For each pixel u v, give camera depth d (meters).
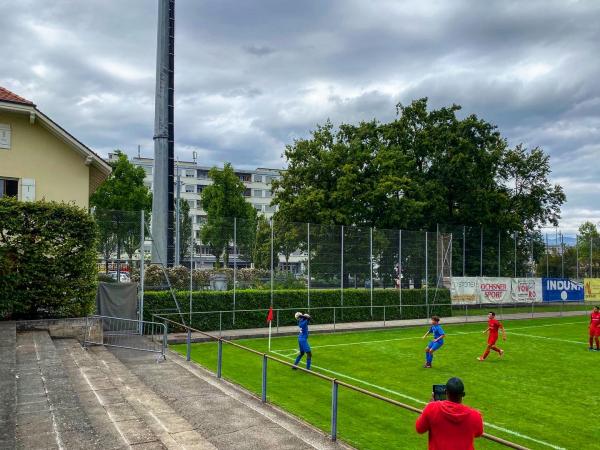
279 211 39.12
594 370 17.00
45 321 17.11
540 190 48.47
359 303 30.33
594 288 41.78
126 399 11.12
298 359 16.27
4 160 20.39
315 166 38.44
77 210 18.62
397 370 16.48
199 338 22.17
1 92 20.53
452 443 5.49
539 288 37.88
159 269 24.08
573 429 10.69
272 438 9.23
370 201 37.38
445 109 41.53
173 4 34.00
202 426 9.77
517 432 10.46
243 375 15.16
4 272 17.17
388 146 41.38
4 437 7.04
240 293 26.12
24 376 10.71
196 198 99.88
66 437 7.61
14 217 17.36
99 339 17.98
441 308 33.75
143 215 23.12
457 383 5.62
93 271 18.95
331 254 29.44
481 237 36.84
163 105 32.25
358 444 9.39
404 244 32.47
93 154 22.02
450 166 39.75
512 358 19.16
